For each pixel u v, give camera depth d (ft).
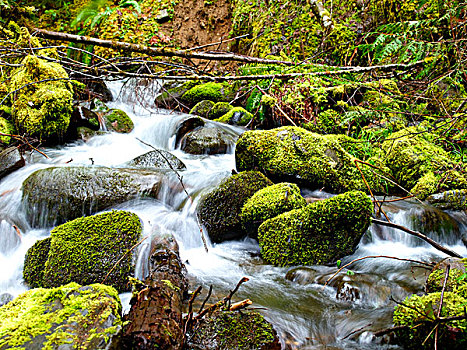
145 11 34.50
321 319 7.64
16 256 10.93
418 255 11.15
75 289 5.91
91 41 10.31
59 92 16.84
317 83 18.80
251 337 6.54
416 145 15.29
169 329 5.41
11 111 16.83
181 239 11.60
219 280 9.55
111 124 21.11
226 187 12.41
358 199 10.01
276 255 10.57
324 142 14.01
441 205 13.03
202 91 25.79
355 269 10.07
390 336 6.64
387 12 23.35
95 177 12.32
